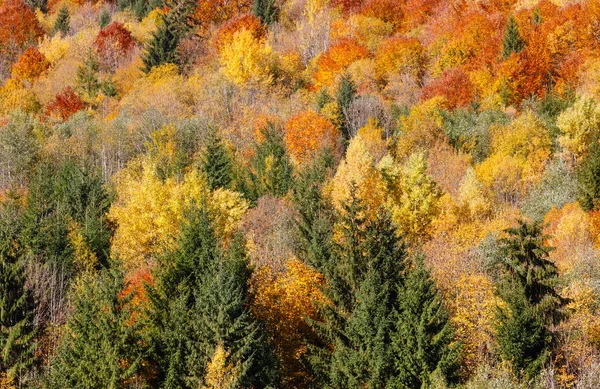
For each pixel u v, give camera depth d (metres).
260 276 34.62
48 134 64.06
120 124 64.25
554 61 77.00
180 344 28.42
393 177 47.34
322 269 35.75
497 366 29.03
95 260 41.72
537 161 54.28
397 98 79.12
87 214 45.94
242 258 33.34
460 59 85.06
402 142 61.06
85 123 65.56
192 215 35.81
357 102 68.56
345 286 33.97
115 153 61.47
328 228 38.09
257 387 28.67
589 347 29.33
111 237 45.16
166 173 52.28
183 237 34.94
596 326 30.47
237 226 42.16
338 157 60.31
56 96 79.00
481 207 46.50
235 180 51.47
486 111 66.19
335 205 45.22
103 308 29.00
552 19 81.56
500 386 25.58
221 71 82.19
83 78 84.88
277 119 65.56
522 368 28.64
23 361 32.06
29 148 58.28
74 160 58.78
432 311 28.84
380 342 29.06
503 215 46.44
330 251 36.72
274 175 50.72
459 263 35.53
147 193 42.09
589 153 48.38
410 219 44.69
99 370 27.94
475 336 30.70
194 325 28.45
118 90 83.88
